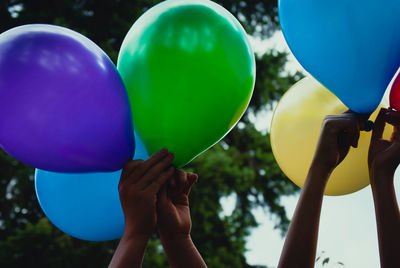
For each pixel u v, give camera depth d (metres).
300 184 1.66
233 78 1.39
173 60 1.36
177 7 1.44
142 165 1.31
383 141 1.41
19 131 1.24
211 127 1.41
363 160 1.59
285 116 1.63
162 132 1.40
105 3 6.87
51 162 1.32
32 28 1.29
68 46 1.28
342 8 1.31
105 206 1.54
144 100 1.39
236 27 1.45
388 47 1.33
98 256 5.95
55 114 1.24
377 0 1.30
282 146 1.63
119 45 6.90
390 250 1.27
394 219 1.30
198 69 1.36
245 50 1.43
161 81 1.36
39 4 6.84
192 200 6.36
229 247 6.61
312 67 1.42
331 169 1.30
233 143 7.54
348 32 1.32
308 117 1.58
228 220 6.61
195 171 6.33
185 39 1.37
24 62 1.23
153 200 1.27
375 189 1.35
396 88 1.43
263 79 7.46
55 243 5.96
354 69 1.35
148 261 5.71
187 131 1.40
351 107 1.41
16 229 6.59
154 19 1.43
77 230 1.58
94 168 1.36
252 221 7.32
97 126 1.29
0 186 6.34
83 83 1.26
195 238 6.44
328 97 1.58
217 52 1.38
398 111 1.43
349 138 1.33
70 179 1.53
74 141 1.28
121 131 1.33
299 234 1.21
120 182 1.32
